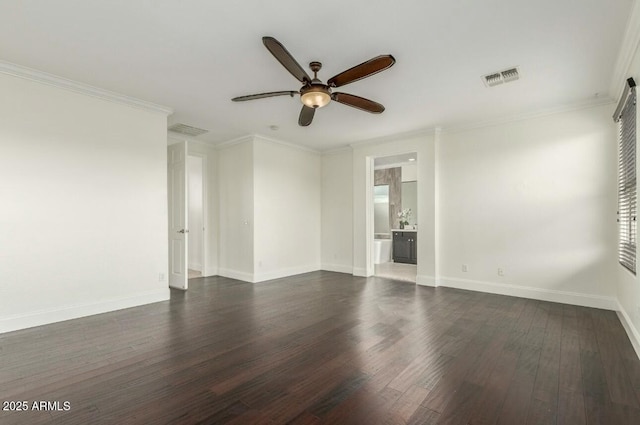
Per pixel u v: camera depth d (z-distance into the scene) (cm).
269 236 562
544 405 185
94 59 289
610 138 373
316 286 505
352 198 621
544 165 415
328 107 405
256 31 246
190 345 271
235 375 220
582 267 390
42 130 321
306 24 237
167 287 420
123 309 375
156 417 173
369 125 484
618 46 263
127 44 265
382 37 253
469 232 477
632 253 292
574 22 232
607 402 188
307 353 255
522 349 262
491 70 307
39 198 319
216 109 418
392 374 221
